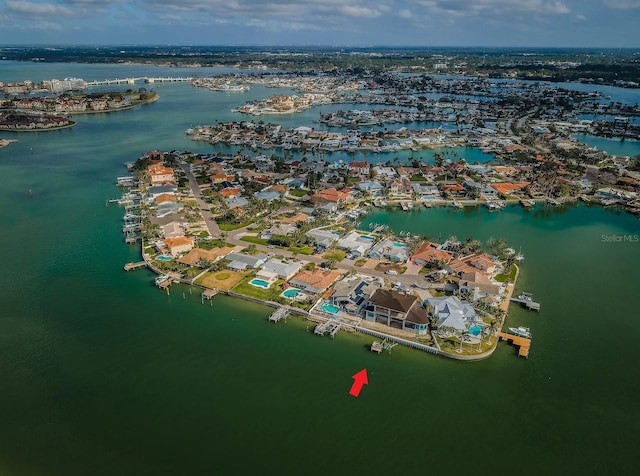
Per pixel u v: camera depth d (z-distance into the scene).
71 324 115.50
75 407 88.75
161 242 157.50
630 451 79.56
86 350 105.62
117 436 81.75
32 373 98.19
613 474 75.25
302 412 86.81
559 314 119.94
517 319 117.50
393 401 89.69
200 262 142.25
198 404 89.00
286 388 93.06
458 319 109.94
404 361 101.38
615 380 96.38
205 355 103.50
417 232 176.62
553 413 87.56
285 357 102.81
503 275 138.00
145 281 136.75
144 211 189.12
